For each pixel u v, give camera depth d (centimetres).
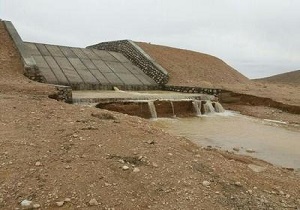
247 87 2845
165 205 534
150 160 689
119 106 1683
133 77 2656
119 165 650
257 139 1368
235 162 813
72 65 2509
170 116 1853
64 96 1533
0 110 1002
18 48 2052
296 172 884
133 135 852
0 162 627
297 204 595
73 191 545
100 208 508
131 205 524
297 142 1335
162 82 2645
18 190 538
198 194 577
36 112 1009
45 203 509
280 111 2017
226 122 1759
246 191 616
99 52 3002
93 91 2173
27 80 1714
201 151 843
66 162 645
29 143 731
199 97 2120
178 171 657
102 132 840
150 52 3250
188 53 3791
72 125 880
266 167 838
